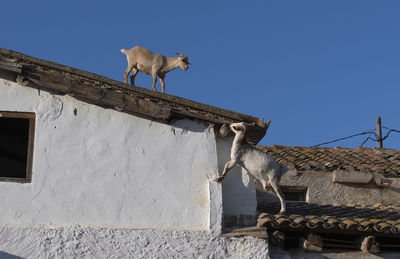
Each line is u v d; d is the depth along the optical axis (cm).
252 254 878
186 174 923
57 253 842
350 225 905
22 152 1189
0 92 920
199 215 904
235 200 928
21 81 914
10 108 915
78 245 850
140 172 913
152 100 943
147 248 862
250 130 948
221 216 897
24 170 1256
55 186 888
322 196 1269
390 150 1485
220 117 951
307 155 1359
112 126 929
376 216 1008
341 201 1275
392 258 952
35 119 918
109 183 901
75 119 924
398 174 1316
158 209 898
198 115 943
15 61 901
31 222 866
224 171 922
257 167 931
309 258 920
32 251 841
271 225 888
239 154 932
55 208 877
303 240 913
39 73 908
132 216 889
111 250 853
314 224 896
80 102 932
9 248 838
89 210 883
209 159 935
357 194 1288
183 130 944
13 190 879
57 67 948
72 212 879
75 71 947
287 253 916
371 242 930
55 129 916
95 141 918
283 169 947
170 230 880
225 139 961
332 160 1329
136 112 931
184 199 909
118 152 918
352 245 955
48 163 898
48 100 926
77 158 906
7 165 1247
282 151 1385
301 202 1223
